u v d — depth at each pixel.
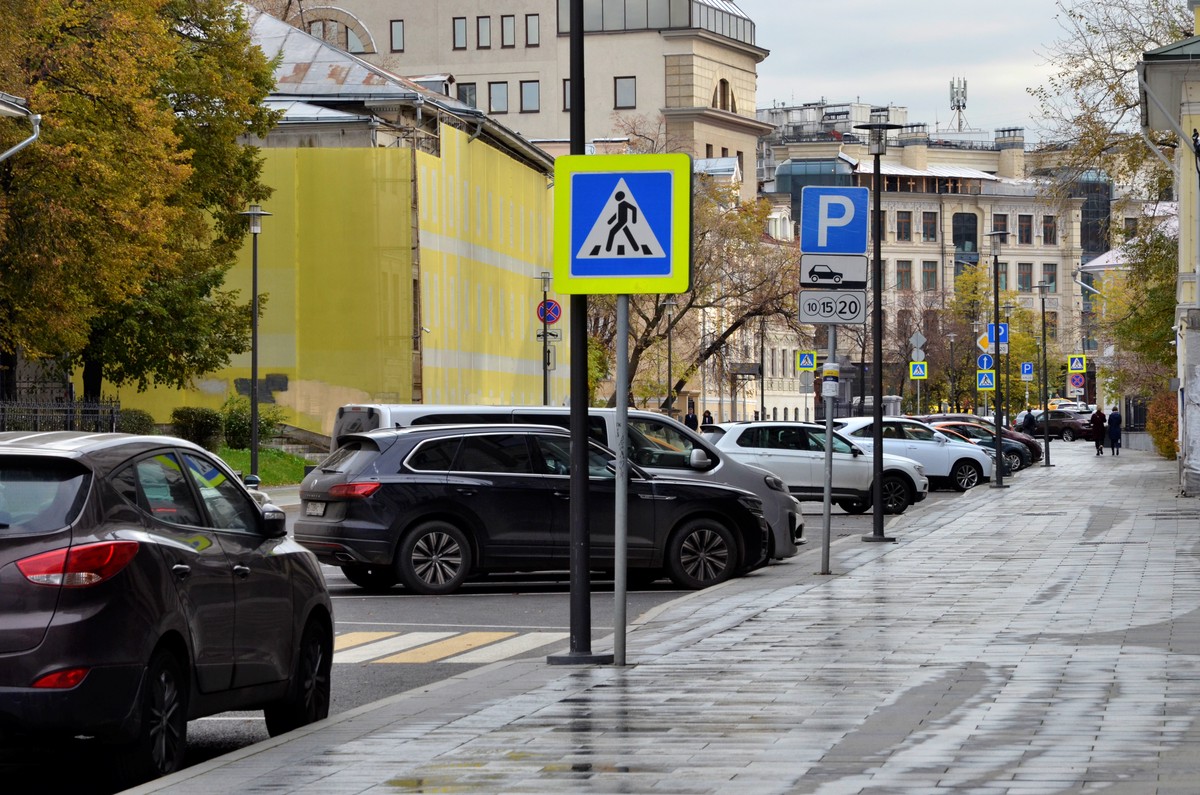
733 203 93.44
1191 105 47.91
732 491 26.23
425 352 77.38
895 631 17.94
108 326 60.09
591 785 9.90
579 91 15.63
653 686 14.19
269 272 75.00
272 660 12.73
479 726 12.26
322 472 25.91
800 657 15.94
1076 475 66.19
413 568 25.28
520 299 98.38
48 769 12.34
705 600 22.39
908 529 36.38
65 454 10.91
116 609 10.57
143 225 49.19
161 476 11.84
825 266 25.41
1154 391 96.38
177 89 58.88
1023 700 12.79
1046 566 25.97
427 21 151.62
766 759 10.58
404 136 78.44
